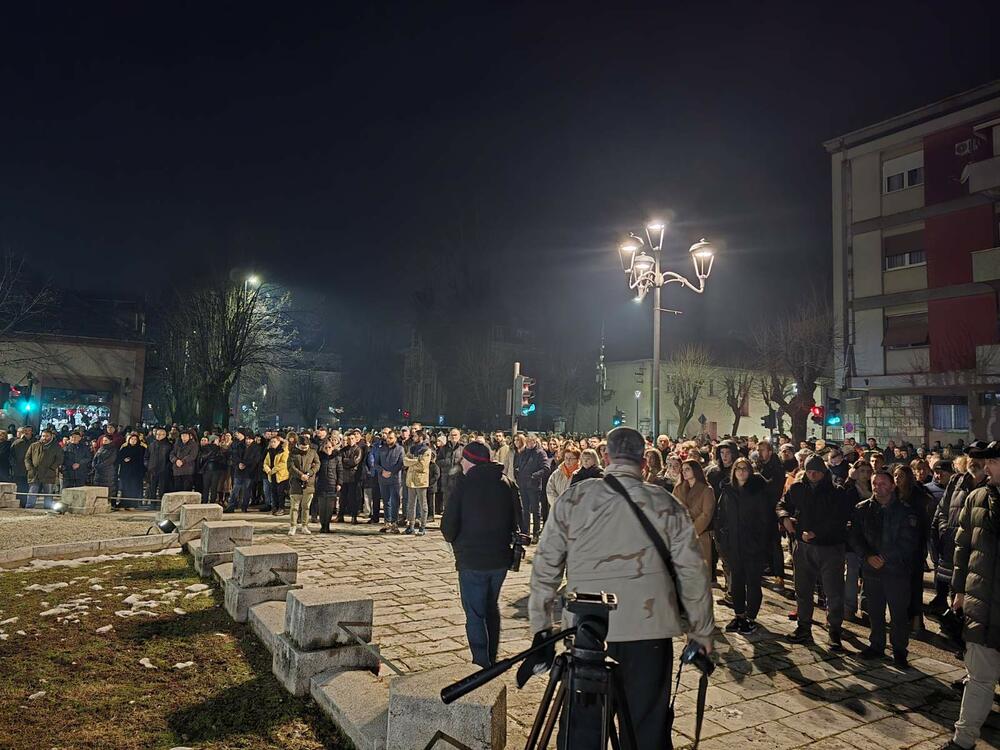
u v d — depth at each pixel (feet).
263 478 52.29
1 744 12.47
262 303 96.43
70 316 106.63
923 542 21.54
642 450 10.28
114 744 12.71
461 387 157.99
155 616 20.99
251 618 20.01
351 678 14.96
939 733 15.37
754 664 19.84
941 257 86.53
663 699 9.16
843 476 34.47
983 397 81.76
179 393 107.86
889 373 91.30
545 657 9.36
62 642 18.26
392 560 31.89
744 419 175.94
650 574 9.29
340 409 238.48
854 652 21.24
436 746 10.64
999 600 13.92
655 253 52.37
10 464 51.78
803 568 22.18
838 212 98.63
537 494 41.65
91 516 41.91
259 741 13.05
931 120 88.79
